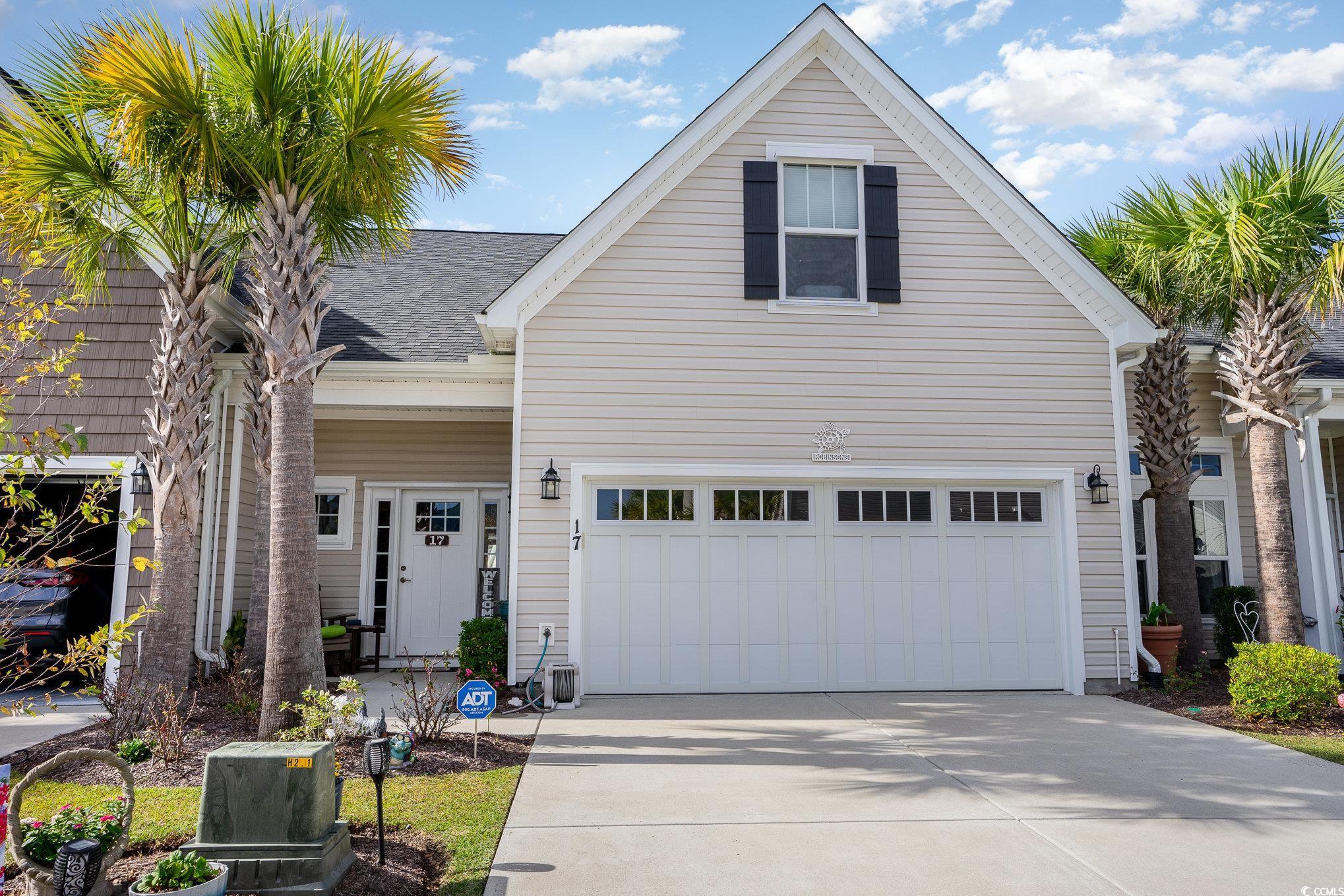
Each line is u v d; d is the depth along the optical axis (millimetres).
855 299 10328
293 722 7004
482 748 7105
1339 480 14734
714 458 9773
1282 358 9562
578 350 9773
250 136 7559
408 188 8672
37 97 7930
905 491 10133
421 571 12438
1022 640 10047
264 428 9773
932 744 7430
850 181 10531
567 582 9430
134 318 9711
